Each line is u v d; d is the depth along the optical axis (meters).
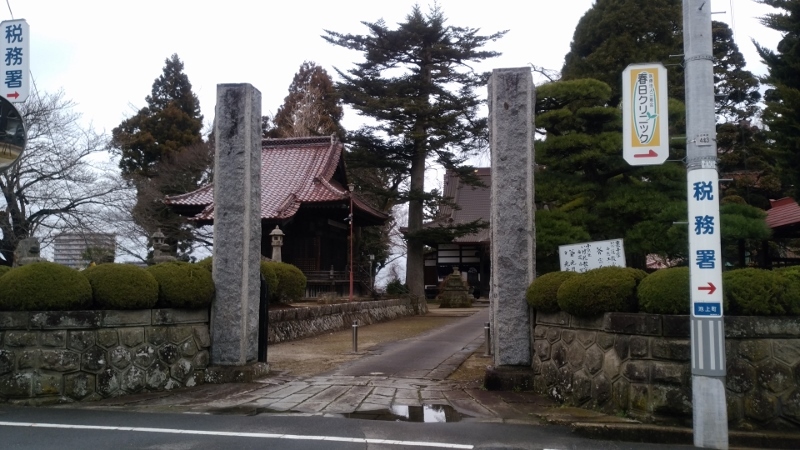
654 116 6.93
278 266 16.00
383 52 26.12
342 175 28.61
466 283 35.38
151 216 30.50
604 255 8.82
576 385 7.43
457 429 6.39
